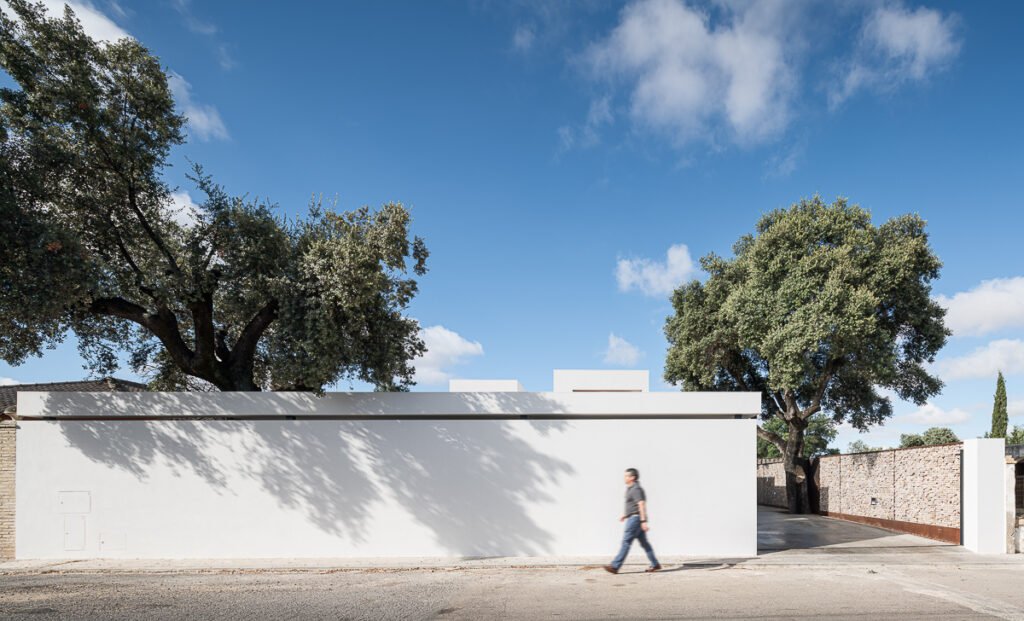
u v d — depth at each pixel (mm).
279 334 10234
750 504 9836
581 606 6301
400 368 11828
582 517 9852
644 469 9914
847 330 15367
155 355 13836
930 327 17562
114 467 9719
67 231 9078
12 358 10422
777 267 17375
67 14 10094
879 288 16406
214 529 9664
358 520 9758
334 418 10109
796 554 9961
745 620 5750
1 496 9625
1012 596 6863
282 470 9820
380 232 10250
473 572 8383
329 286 9750
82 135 10289
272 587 7398
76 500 9633
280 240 11141
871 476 15109
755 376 21797
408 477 9883
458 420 10055
